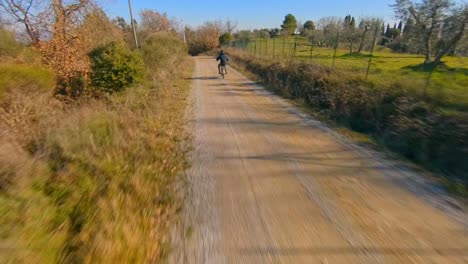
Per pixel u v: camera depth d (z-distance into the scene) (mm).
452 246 2582
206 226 2947
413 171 4152
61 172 3562
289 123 6855
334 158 4695
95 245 2475
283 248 2607
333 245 2637
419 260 2422
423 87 6223
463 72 7332
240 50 32219
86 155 4035
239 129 6438
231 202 3408
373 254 2508
